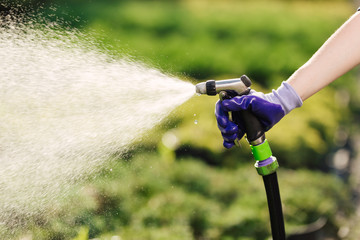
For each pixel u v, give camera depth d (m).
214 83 2.15
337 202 5.84
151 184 5.20
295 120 7.74
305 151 7.30
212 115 7.18
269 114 2.11
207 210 4.94
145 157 5.73
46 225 3.63
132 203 4.75
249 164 6.70
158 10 13.82
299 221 5.07
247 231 4.73
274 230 2.32
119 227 4.29
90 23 10.29
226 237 4.61
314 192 5.58
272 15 15.11
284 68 10.09
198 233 4.73
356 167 7.62
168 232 4.35
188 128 6.84
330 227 5.26
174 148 5.99
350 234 5.30
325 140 8.27
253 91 2.21
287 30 13.02
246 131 2.22
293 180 6.02
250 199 5.33
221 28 12.69
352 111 10.73
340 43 2.13
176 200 5.00
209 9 15.41
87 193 4.33
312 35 13.05
